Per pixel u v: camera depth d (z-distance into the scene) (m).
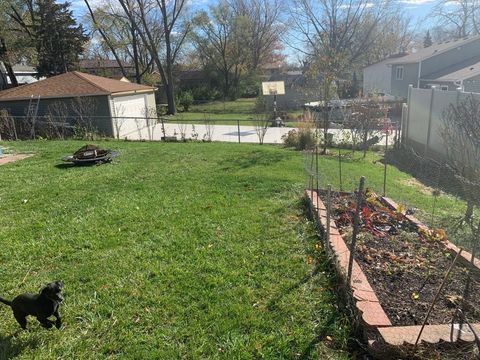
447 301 3.05
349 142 14.53
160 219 5.19
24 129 16.47
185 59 52.12
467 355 2.40
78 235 4.70
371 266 3.62
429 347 2.47
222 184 7.01
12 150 11.20
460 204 6.93
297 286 3.46
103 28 34.66
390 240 4.25
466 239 4.17
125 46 38.00
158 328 2.94
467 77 23.81
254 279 3.60
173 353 2.69
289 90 35.44
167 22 32.25
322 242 4.30
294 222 4.98
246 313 3.09
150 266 3.87
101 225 5.03
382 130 14.96
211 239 4.51
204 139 16.25
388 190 7.77
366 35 40.50
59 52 30.56
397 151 13.51
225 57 46.56
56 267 3.93
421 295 3.16
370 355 2.60
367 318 2.78
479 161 4.65
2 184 7.26
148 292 3.41
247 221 5.06
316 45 38.91
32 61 30.25
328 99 14.05
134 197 6.27
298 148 13.41
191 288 3.46
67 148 11.54
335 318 3.00
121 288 3.48
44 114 18.95
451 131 7.21
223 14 45.03
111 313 3.12
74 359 2.66
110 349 2.74
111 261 4.01
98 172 8.16
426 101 11.70
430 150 11.38
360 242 4.14
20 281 3.67
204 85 45.81
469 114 5.23
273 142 16.97
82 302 3.28
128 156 10.07
